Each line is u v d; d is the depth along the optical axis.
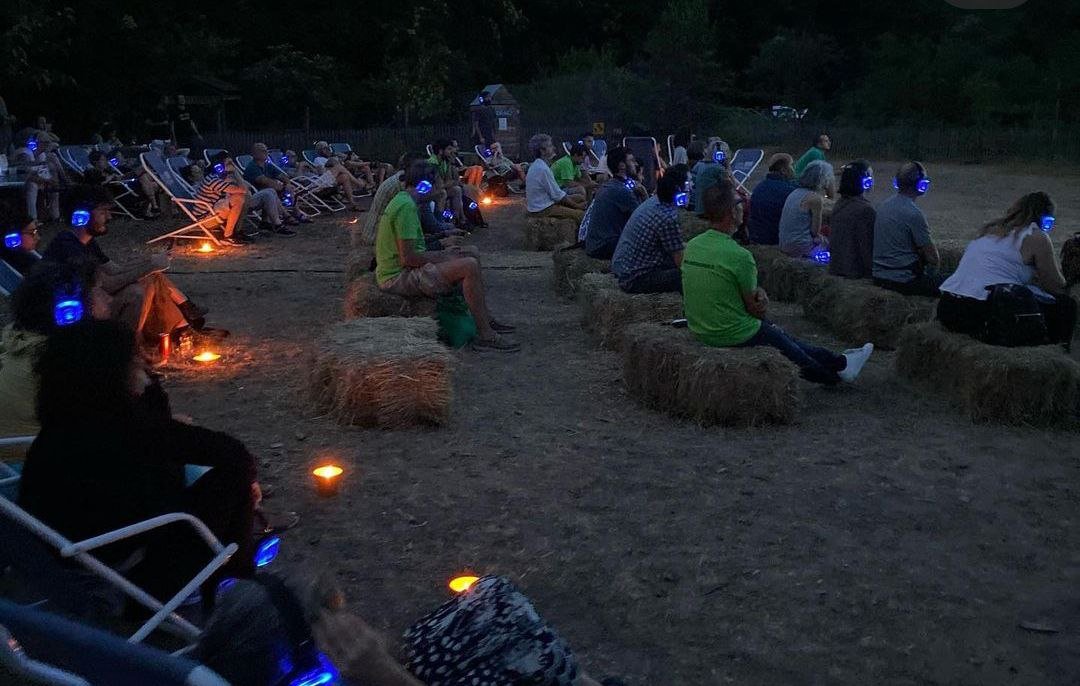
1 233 6.46
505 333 7.93
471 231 14.74
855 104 38.84
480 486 4.78
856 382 6.53
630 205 9.29
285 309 8.97
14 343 3.78
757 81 44.31
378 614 3.61
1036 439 5.46
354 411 5.57
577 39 46.31
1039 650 3.38
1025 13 43.75
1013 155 30.14
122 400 3.02
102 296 4.24
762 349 5.76
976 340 6.04
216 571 3.23
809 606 3.66
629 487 4.78
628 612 3.63
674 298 7.21
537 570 3.96
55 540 2.71
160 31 29.72
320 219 16.19
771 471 4.98
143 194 16.09
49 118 29.00
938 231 14.38
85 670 1.87
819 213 9.23
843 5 52.38
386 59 36.09
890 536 4.25
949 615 3.60
